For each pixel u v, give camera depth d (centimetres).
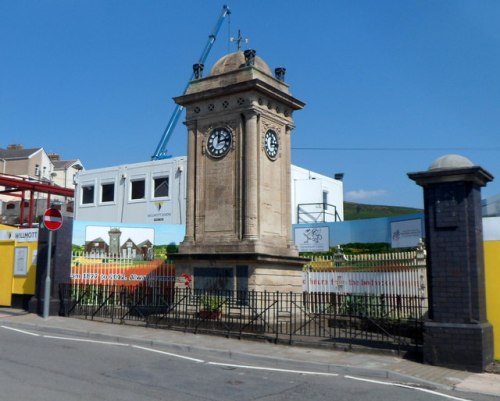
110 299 1856
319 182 3928
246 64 1845
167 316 1656
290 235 1892
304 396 888
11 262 2077
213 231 1817
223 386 935
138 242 2962
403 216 2688
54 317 1794
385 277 1903
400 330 1502
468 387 988
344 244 2967
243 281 1686
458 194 1202
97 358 1137
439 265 1200
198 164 1883
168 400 821
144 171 3719
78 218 3981
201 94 1867
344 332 1553
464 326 1148
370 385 994
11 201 6025
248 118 1786
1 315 1828
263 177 1805
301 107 1991
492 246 1282
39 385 862
